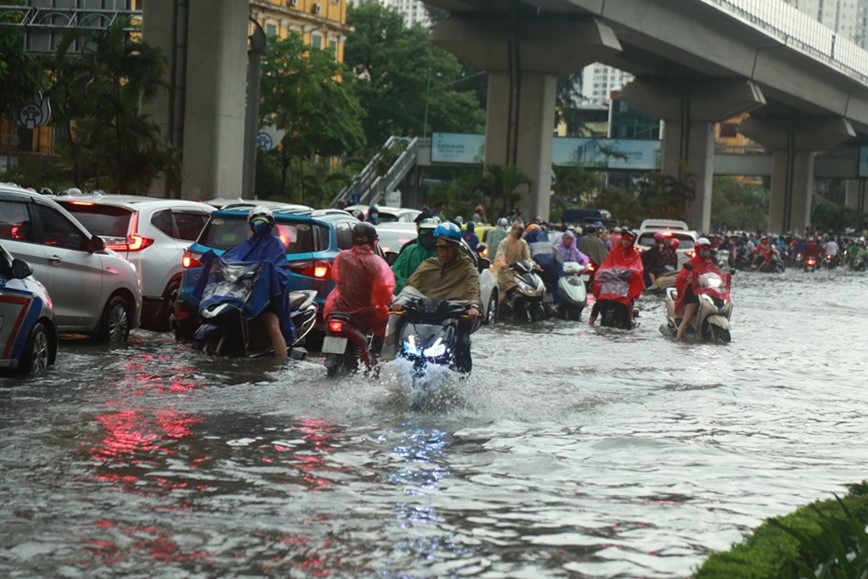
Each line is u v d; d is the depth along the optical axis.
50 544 6.98
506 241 26.89
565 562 6.92
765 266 70.44
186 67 43.59
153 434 10.55
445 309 13.08
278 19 90.69
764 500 8.73
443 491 8.71
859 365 19.97
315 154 81.31
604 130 188.62
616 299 25.58
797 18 87.00
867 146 125.69
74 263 16.58
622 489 8.99
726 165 119.94
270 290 16.03
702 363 19.08
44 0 45.41
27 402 12.03
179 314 17.67
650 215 85.56
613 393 14.75
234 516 7.77
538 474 9.48
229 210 17.98
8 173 42.31
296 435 10.77
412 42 116.69
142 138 36.38
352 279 14.45
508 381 15.27
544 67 68.06
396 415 12.10
